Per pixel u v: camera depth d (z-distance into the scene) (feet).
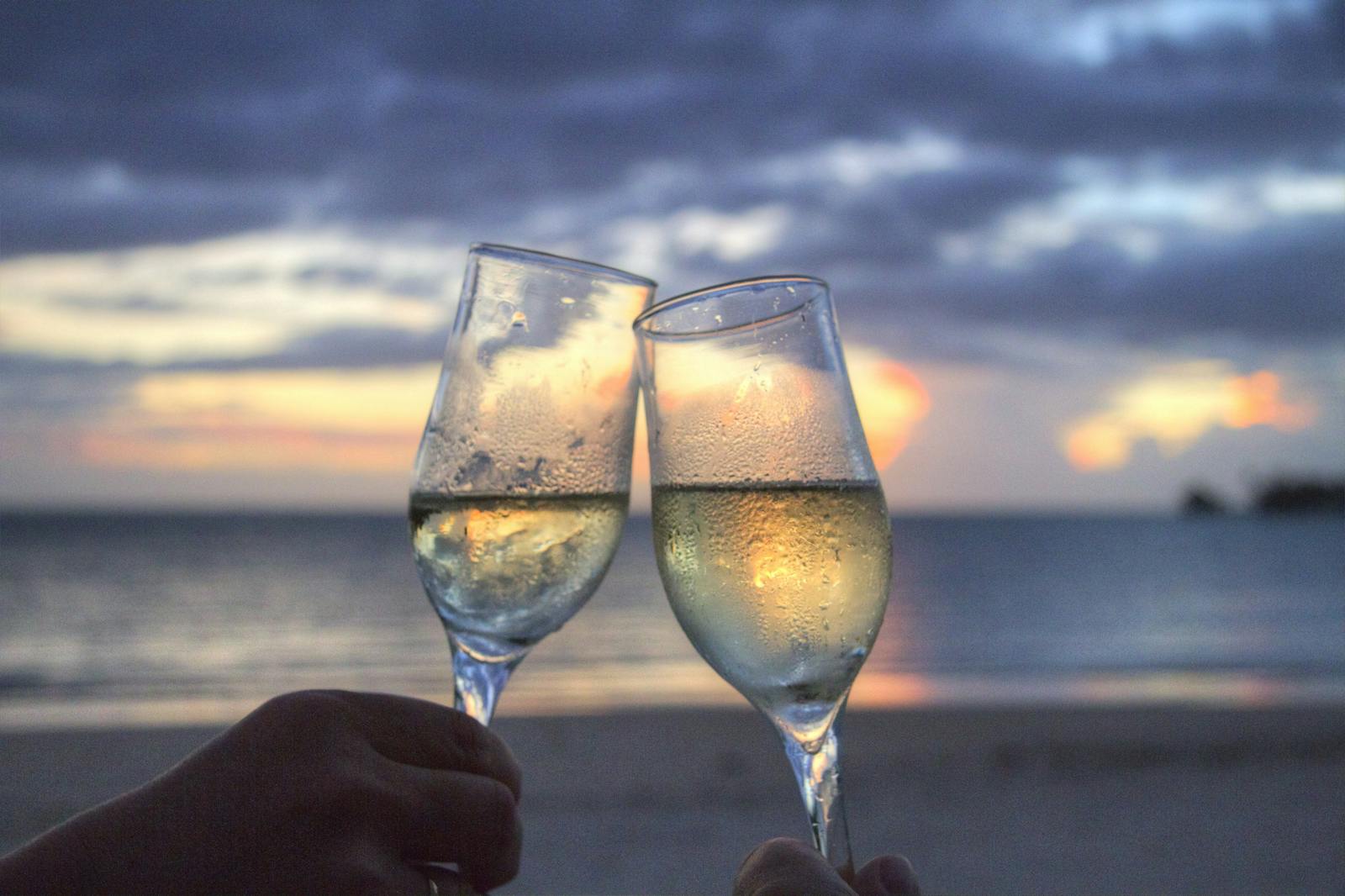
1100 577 188.24
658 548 3.75
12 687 71.26
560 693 55.47
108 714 42.63
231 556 234.17
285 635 110.52
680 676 71.10
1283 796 29.01
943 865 23.58
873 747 34.30
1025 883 22.36
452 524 3.98
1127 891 21.90
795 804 27.53
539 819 26.45
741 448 3.51
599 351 4.28
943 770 31.81
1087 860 23.88
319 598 148.15
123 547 265.34
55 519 472.03
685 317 3.67
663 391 3.72
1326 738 35.60
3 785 28.58
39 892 2.85
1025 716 38.78
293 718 3.24
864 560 3.49
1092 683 59.77
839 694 3.50
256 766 3.13
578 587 4.19
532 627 4.16
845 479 3.51
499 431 4.06
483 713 4.14
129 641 105.40
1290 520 467.11
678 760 31.68
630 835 25.08
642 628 111.86
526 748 33.01
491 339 4.13
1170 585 172.04
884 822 26.89
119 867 2.95
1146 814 27.48
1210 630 112.68
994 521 508.53
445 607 4.10
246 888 3.04
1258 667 78.33
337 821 3.13
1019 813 27.55
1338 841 25.07
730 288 3.65
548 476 4.09
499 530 4.00
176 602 143.33
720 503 3.50
